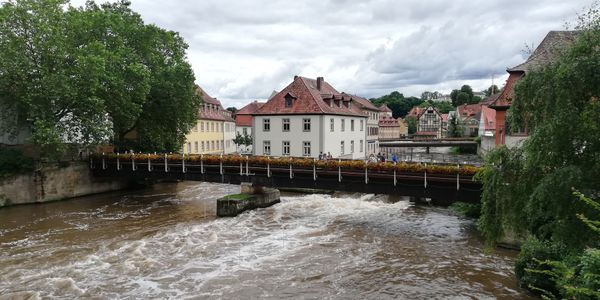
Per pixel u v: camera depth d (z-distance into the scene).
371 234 17.56
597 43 7.93
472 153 63.09
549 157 8.26
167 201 26.53
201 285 11.85
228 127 63.56
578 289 5.72
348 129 42.91
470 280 12.05
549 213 8.51
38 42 23.45
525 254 11.15
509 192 9.55
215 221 20.19
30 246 16.03
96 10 30.64
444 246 15.70
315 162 21.12
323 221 20.16
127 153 29.56
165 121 32.47
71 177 27.48
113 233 17.97
